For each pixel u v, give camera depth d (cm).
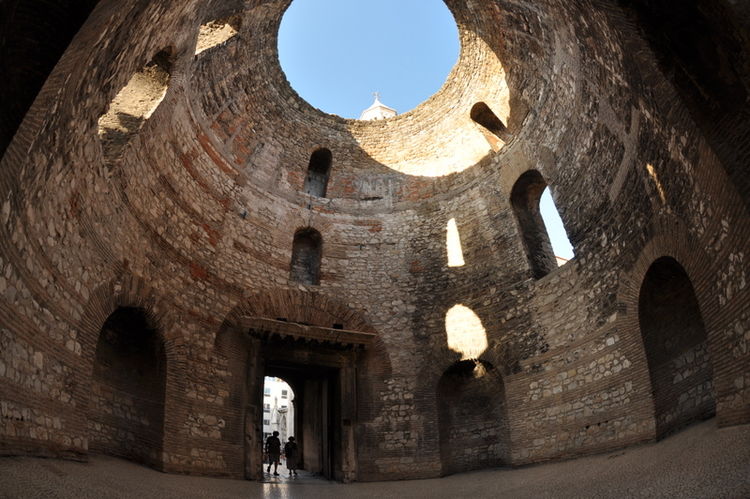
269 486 1227
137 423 1119
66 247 902
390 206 1856
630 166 1163
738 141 812
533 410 1342
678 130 943
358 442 1458
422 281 1694
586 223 1336
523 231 1598
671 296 1105
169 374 1179
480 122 1856
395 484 1340
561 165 1452
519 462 1324
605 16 1021
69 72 756
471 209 1736
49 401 816
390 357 1575
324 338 1489
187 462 1151
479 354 1502
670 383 1070
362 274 1716
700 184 911
